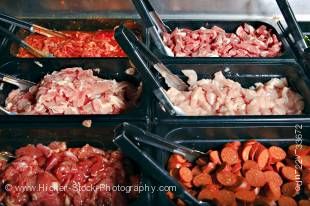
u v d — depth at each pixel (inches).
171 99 62.7
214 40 75.4
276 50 73.2
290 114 60.2
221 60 67.7
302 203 50.9
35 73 70.1
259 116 56.9
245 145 54.9
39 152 55.2
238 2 84.3
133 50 54.9
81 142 57.7
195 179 52.2
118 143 46.2
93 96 64.7
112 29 81.5
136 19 80.6
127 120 56.1
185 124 55.9
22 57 70.6
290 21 71.0
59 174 51.9
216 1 84.4
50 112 61.9
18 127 55.5
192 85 65.8
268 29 78.0
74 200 50.8
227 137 57.2
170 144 52.9
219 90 64.5
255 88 68.0
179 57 68.1
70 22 81.7
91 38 78.6
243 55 72.9
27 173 52.5
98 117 56.5
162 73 63.2
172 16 84.4
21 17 83.5
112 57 70.1
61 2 84.3
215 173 52.8
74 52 75.9
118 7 84.3
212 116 56.7
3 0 84.0
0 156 56.1
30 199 50.8
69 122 55.9
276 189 51.2
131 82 70.0
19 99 66.1
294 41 71.3
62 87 63.6
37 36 79.1
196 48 73.7
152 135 51.2
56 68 69.7
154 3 84.2
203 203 47.2
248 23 79.2
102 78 70.4
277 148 55.7
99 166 53.4
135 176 53.4
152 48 70.2
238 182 51.3
